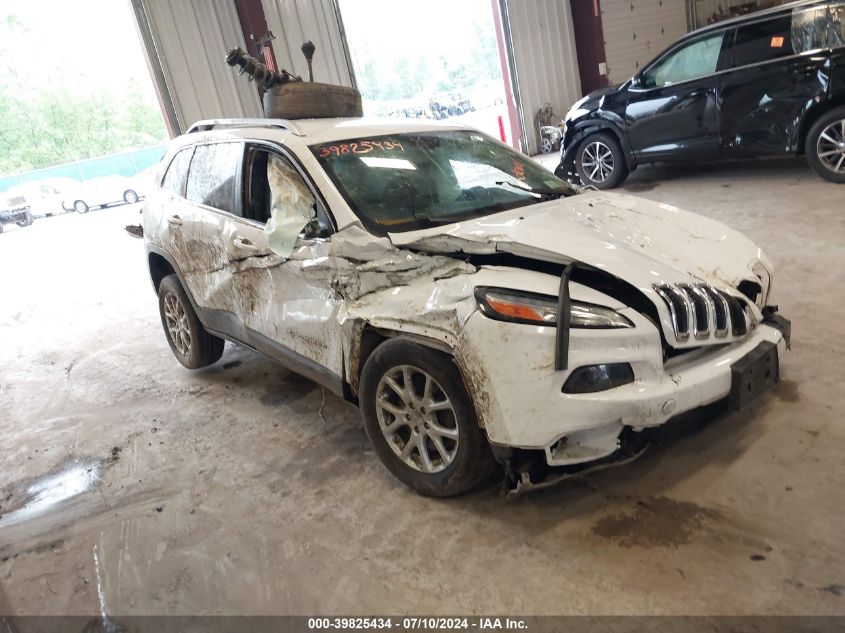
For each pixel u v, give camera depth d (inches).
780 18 244.8
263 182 127.5
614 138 307.9
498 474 104.6
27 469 136.6
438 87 850.1
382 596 83.9
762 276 105.5
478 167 132.0
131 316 245.3
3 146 954.7
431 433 97.7
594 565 82.9
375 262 101.3
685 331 86.7
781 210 224.7
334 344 109.3
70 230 533.6
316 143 119.9
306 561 93.3
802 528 83.4
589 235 99.7
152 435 142.9
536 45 479.2
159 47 343.3
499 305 85.6
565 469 91.0
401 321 95.6
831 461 95.3
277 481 116.3
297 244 112.0
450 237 97.3
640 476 99.4
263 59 366.3
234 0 360.2
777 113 250.1
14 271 371.2
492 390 84.9
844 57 229.3
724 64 260.8
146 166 773.3
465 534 92.9
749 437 104.5
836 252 176.9
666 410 84.4
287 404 148.3
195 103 358.6
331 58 395.9
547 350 82.4
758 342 95.1
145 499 117.5
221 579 92.5
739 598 74.2
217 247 136.4
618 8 499.2
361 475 113.4
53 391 180.2
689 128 275.7
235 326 141.9
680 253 99.7
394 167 120.6
